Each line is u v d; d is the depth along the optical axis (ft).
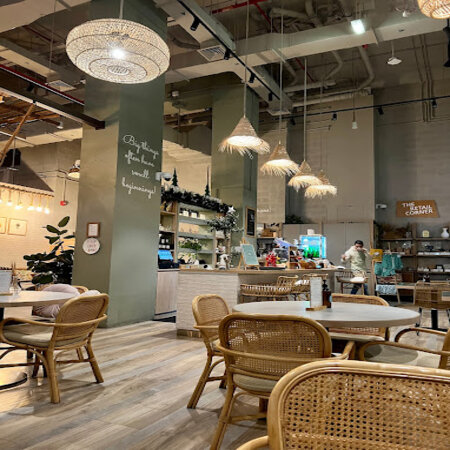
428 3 13.12
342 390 2.77
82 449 6.94
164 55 13.74
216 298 9.59
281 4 28.48
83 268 20.53
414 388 2.65
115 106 20.81
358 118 41.22
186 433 7.71
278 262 23.89
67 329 9.40
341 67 36.60
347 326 6.54
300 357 5.89
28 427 7.78
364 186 40.29
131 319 20.97
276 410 2.72
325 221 41.60
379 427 2.64
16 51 26.94
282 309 7.96
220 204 31.48
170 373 11.70
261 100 41.60
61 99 36.88
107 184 20.49
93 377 11.13
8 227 38.65
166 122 45.44
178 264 25.77
